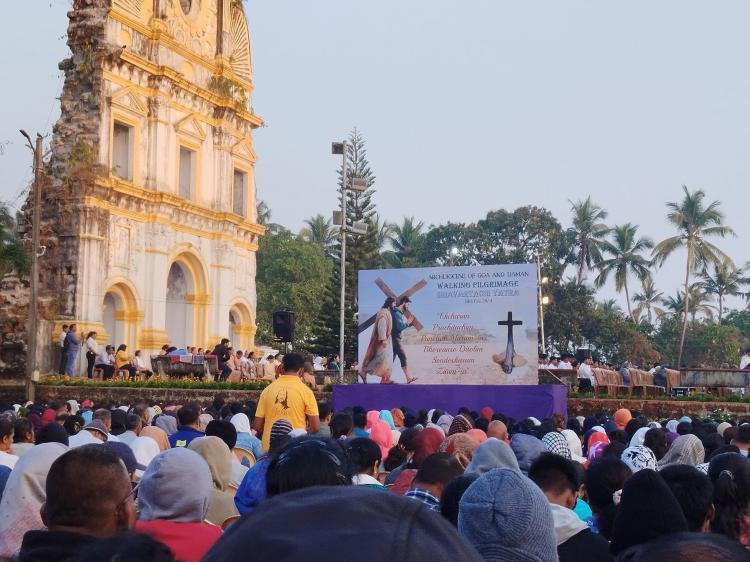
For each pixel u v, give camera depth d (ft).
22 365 140.56
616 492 25.04
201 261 165.07
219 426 35.40
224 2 174.60
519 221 312.09
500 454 24.04
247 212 179.73
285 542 6.40
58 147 146.92
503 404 82.33
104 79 148.05
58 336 140.26
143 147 155.63
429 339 89.15
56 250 142.92
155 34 157.79
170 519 20.66
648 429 43.06
